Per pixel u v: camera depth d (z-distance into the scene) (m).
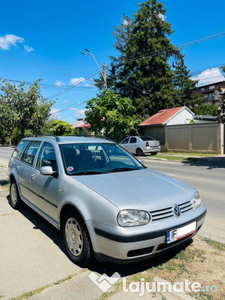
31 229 4.32
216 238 3.95
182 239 3.03
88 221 2.86
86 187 3.12
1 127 8.16
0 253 3.45
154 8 33.34
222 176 9.94
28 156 4.99
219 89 13.42
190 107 37.16
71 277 2.88
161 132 22.64
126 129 18.53
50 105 8.14
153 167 12.71
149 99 31.47
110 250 2.69
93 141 4.46
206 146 18.64
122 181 3.36
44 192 3.87
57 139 4.27
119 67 36.53
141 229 2.67
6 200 6.27
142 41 32.22
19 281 2.81
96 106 18.08
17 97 7.64
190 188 3.55
